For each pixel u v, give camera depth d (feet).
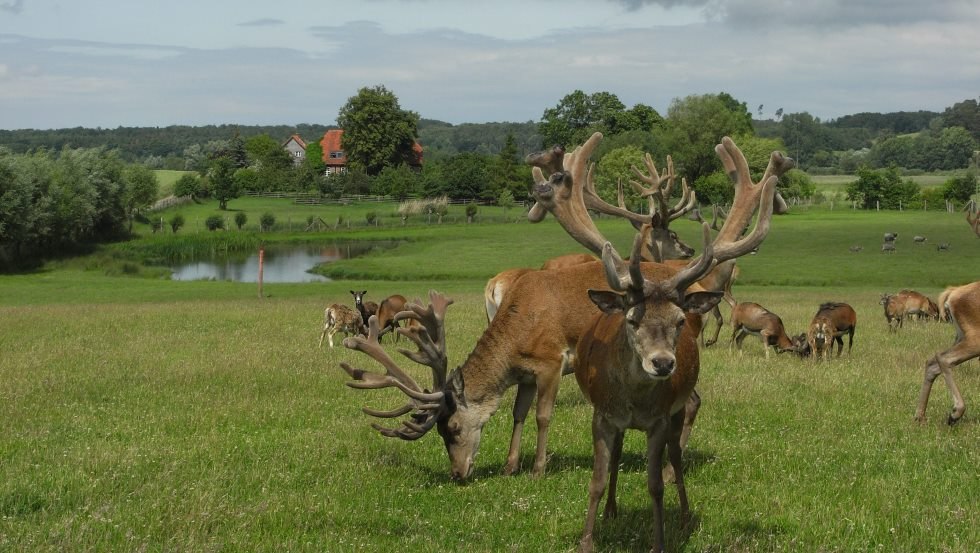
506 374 26.08
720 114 289.33
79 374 41.63
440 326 26.30
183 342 53.11
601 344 19.84
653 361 17.26
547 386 26.25
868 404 35.53
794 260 156.35
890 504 22.70
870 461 26.99
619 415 19.21
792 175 317.42
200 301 92.73
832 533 20.74
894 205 302.66
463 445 25.61
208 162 467.52
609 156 259.60
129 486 24.11
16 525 20.88
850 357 49.62
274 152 424.87
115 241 218.79
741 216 24.64
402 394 37.55
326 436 30.19
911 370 43.86
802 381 40.40
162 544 19.84
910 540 20.25
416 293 105.91
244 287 118.73
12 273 164.25
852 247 169.78
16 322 63.82
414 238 232.12
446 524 22.02
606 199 253.85
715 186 270.26
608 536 20.72
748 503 23.18
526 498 23.58
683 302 18.20
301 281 148.46
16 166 170.30
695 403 27.12
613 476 21.85
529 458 28.40
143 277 159.33
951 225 216.54
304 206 321.73
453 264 165.48
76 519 21.27
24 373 41.73
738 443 29.04
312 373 42.16
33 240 182.50
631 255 17.53
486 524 21.84
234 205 320.70
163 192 341.82
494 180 335.47
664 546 19.52
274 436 30.37
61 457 26.84
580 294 26.40
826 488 24.26
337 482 25.13
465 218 279.28
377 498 23.94
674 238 38.58
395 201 337.93
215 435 29.94
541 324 26.00
